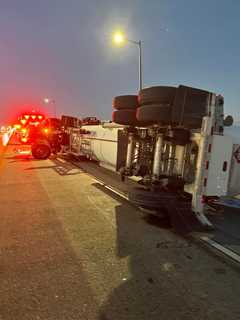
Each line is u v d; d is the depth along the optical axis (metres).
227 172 4.14
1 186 6.68
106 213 4.72
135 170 5.00
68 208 4.96
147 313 2.18
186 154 4.33
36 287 2.50
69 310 2.19
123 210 4.90
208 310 2.23
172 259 3.11
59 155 13.55
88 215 4.59
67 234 3.76
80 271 2.79
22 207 4.98
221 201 5.64
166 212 4.16
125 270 2.83
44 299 2.33
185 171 4.35
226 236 3.84
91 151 10.09
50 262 2.96
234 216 4.87
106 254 3.19
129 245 3.46
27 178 7.75
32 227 4.00
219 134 4.17
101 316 2.13
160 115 3.89
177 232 3.92
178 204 4.02
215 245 3.50
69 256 3.12
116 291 2.46
